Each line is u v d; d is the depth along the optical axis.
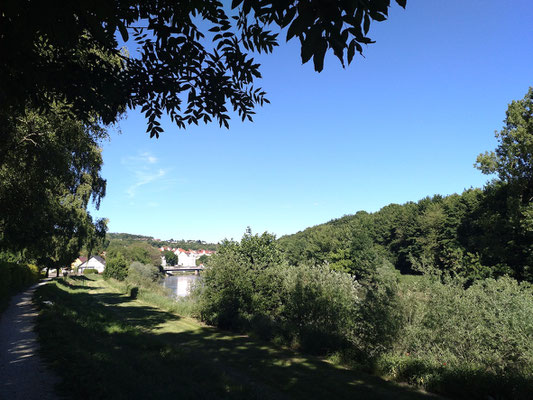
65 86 5.60
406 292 10.17
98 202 29.08
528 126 27.47
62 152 12.84
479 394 7.43
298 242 86.56
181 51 4.91
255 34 4.55
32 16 2.67
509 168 28.36
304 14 2.04
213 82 5.77
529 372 7.25
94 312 16.83
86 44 5.48
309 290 14.11
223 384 7.13
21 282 28.05
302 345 12.38
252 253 18.69
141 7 4.39
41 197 13.99
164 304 23.62
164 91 6.00
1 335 9.30
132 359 7.58
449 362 8.56
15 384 5.39
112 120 6.43
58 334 8.80
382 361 9.51
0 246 19.72
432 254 51.28
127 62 5.88
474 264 30.25
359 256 58.53
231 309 16.56
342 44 2.18
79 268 101.06
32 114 10.59
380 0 1.97
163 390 5.59
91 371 5.77
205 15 4.23
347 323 12.16
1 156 10.66
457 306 9.08
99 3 2.48
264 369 9.80
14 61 4.20
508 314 8.10
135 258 89.62
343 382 8.80
